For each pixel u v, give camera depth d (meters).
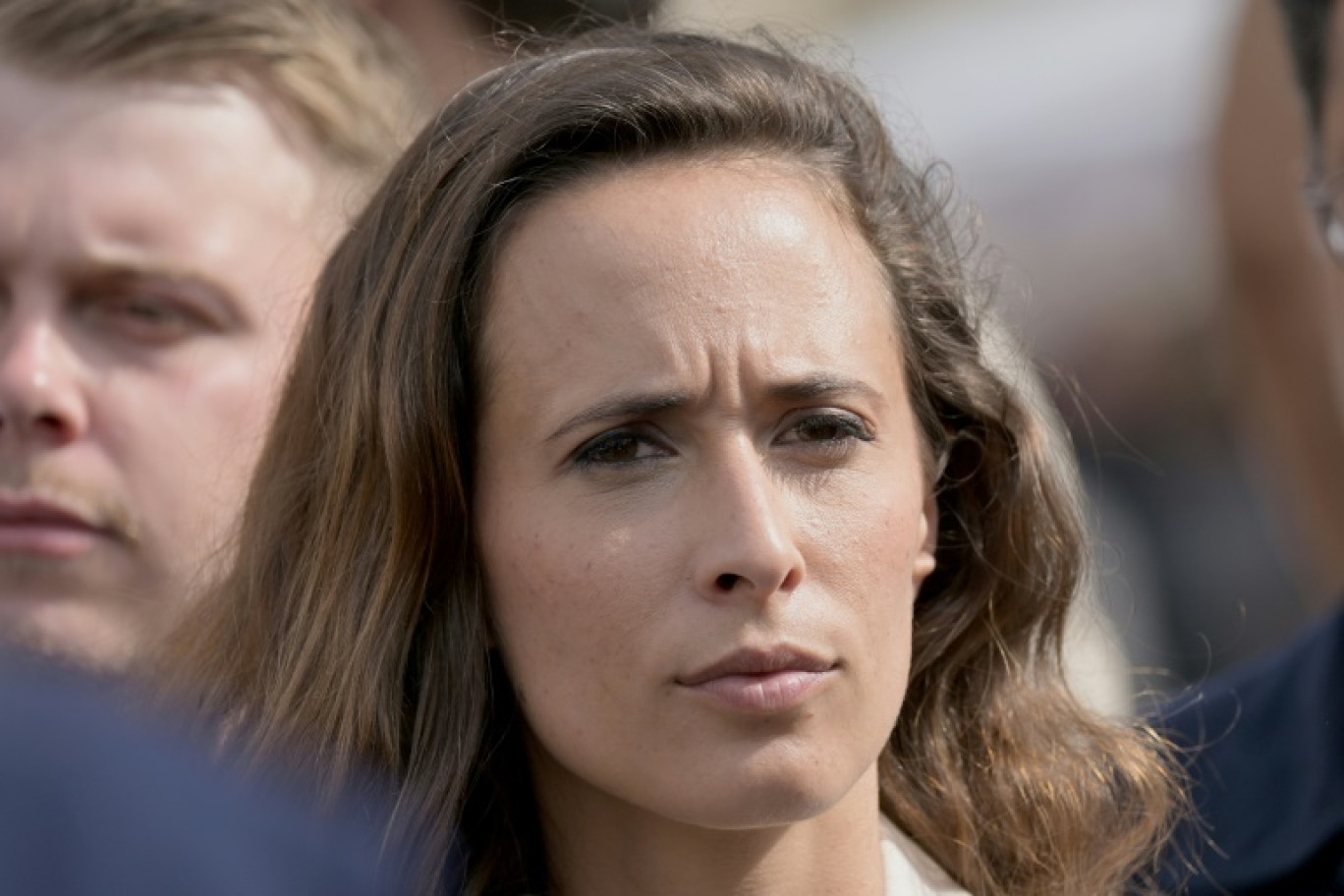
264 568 10.03
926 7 27.11
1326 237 13.18
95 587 11.48
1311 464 17.80
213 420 11.82
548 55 9.82
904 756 10.38
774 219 9.07
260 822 4.74
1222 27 20.02
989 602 10.48
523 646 8.85
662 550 8.52
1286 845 11.38
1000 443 10.41
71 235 11.75
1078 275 23.67
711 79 9.43
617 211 8.96
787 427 8.84
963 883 10.15
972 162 25.17
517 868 9.39
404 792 9.13
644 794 8.54
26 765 4.48
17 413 11.45
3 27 12.21
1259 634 19.94
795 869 9.06
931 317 10.08
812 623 8.50
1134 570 19.97
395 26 15.21
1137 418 21.89
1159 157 23.94
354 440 9.61
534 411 8.83
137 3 12.33
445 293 9.15
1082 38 25.30
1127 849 10.37
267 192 12.29
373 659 9.29
